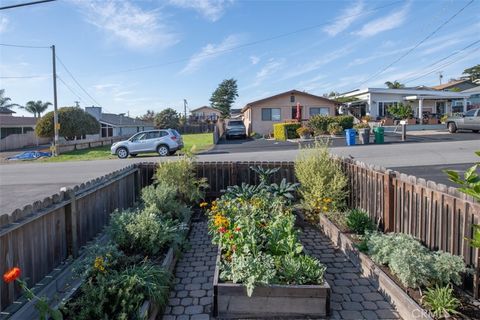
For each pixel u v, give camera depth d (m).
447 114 29.50
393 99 30.28
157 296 3.35
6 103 55.75
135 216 4.74
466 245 3.43
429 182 4.08
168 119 48.53
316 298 3.39
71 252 4.40
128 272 3.50
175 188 6.58
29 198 9.23
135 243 4.38
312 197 6.45
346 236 5.00
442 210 3.77
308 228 6.24
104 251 3.67
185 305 3.68
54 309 2.80
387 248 3.88
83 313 2.90
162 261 4.22
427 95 28.52
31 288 3.49
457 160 11.85
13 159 21.88
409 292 3.40
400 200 4.69
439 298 3.12
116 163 16.45
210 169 8.34
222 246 4.43
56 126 22.83
